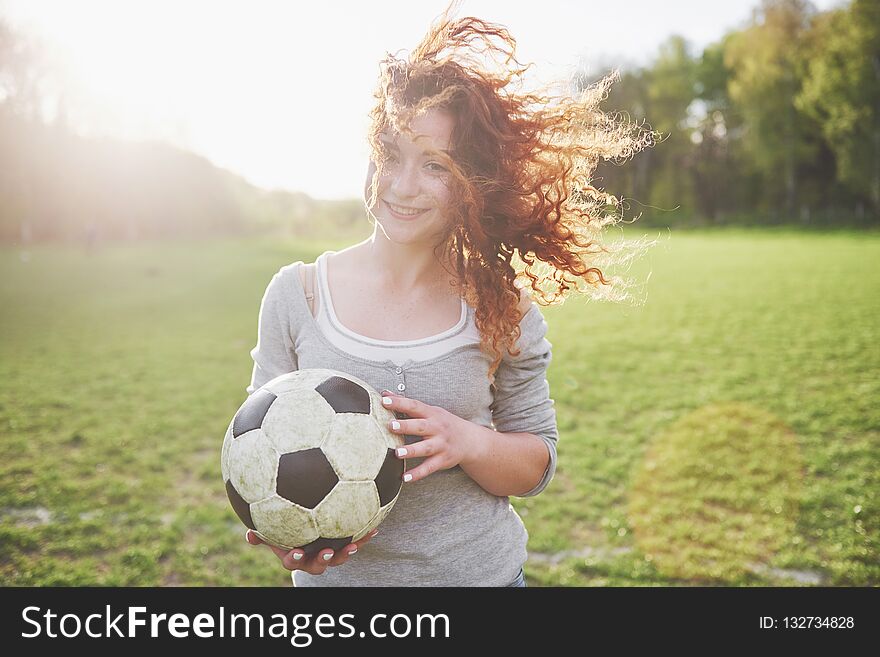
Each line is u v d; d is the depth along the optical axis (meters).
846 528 4.37
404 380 1.64
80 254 34.69
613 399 7.24
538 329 1.78
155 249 38.97
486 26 1.67
